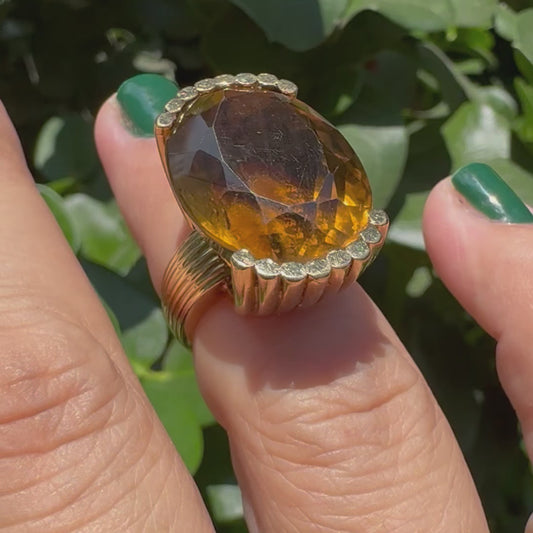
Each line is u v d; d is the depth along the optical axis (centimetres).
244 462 17
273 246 16
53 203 19
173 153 16
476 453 21
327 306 18
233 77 17
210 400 18
